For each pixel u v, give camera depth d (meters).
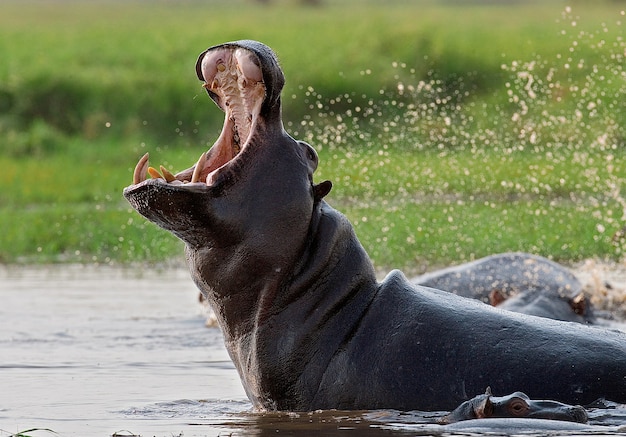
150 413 25.05
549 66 91.62
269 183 23.77
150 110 107.06
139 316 41.50
